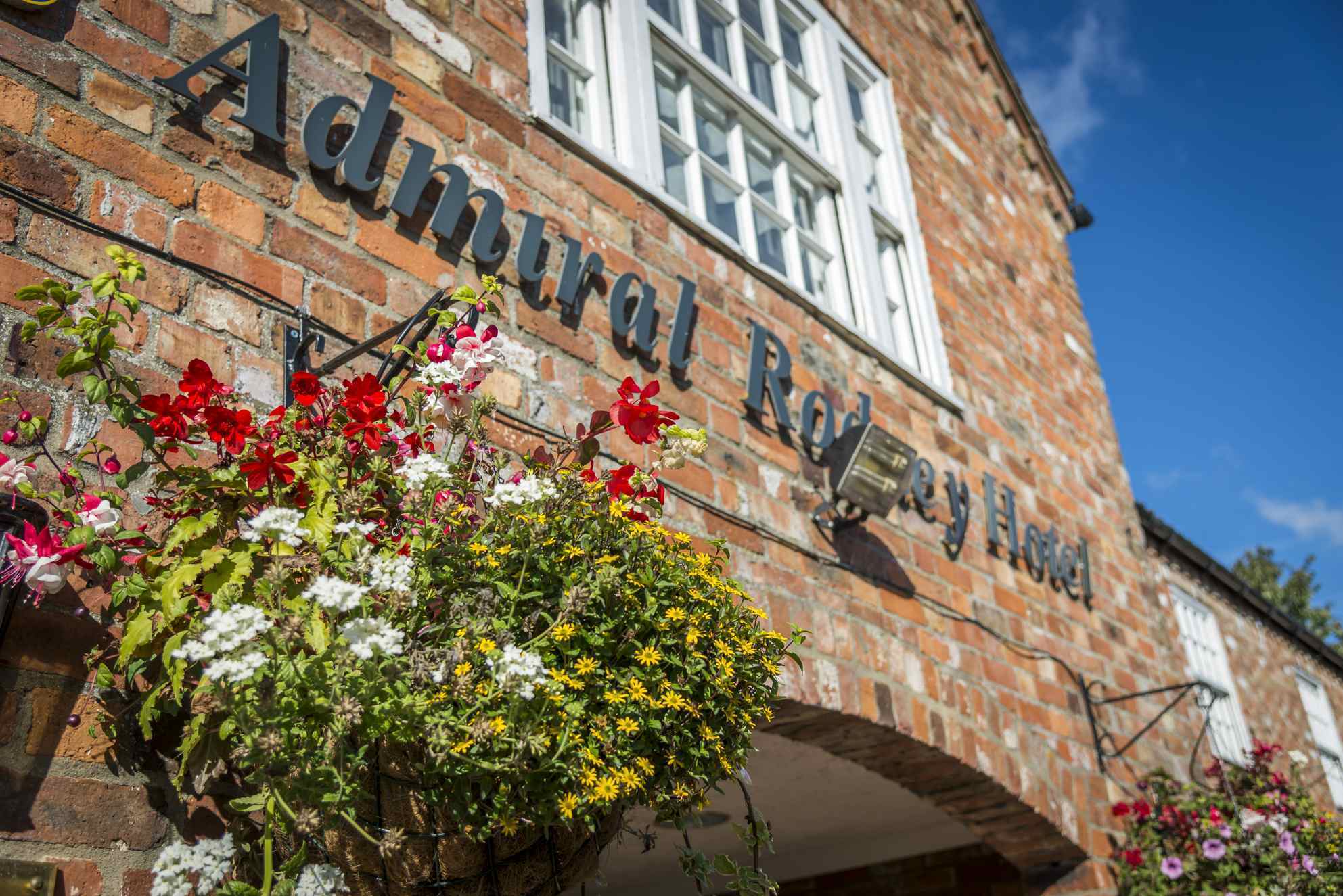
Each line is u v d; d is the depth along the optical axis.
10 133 2.13
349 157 2.73
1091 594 5.33
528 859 1.78
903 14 6.25
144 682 1.92
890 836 5.39
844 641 3.64
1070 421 5.98
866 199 5.04
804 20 5.33
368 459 1.97
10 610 1.74
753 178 4.62
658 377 3.42
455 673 1.66
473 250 2.98
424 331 2.29
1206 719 5.42
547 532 1.92
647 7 4.29
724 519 3.41
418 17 3.16
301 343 2.37
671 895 5.61
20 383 1.97
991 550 4.71
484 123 3.21
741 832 2.12
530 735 1.63
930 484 4.48
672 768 1.88
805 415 3.94
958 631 4.24
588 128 3.83
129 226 2.25
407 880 1.68
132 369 2.14
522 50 3.47
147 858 1.83
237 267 2.41
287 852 1.73
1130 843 4.70
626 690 1.83
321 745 1.58
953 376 5.08
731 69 4.75
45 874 1.71
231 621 1.52
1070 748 4.62
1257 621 9.47
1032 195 6.91
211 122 2.49
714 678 1.94
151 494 2.00
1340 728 10.24
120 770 1.85
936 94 6.23
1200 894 4.56
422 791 1.67
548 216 3.28
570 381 3.11
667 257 3.67
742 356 3.80
